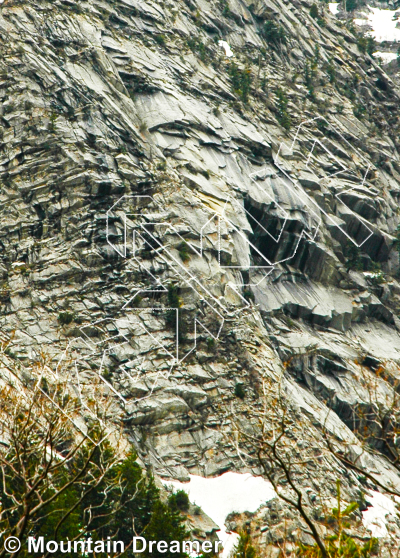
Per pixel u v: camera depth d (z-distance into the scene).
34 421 101.75
